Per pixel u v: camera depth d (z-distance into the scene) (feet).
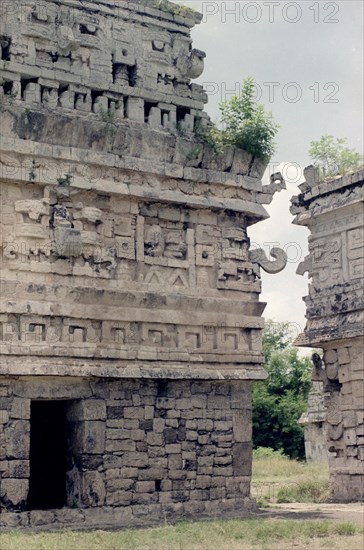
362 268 91.61
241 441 79.97
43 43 75.61
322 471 128.98
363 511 78.69
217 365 79.46
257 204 84.28
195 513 75.82
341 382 93.40
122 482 73.05
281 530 58.54
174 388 77.25
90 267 74.59
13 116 71.82
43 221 72.79
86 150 75.36
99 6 79.15
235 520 67.00
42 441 83.76
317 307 95.61
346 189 93.56
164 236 79.56
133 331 75.72
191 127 82.17
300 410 181.98
